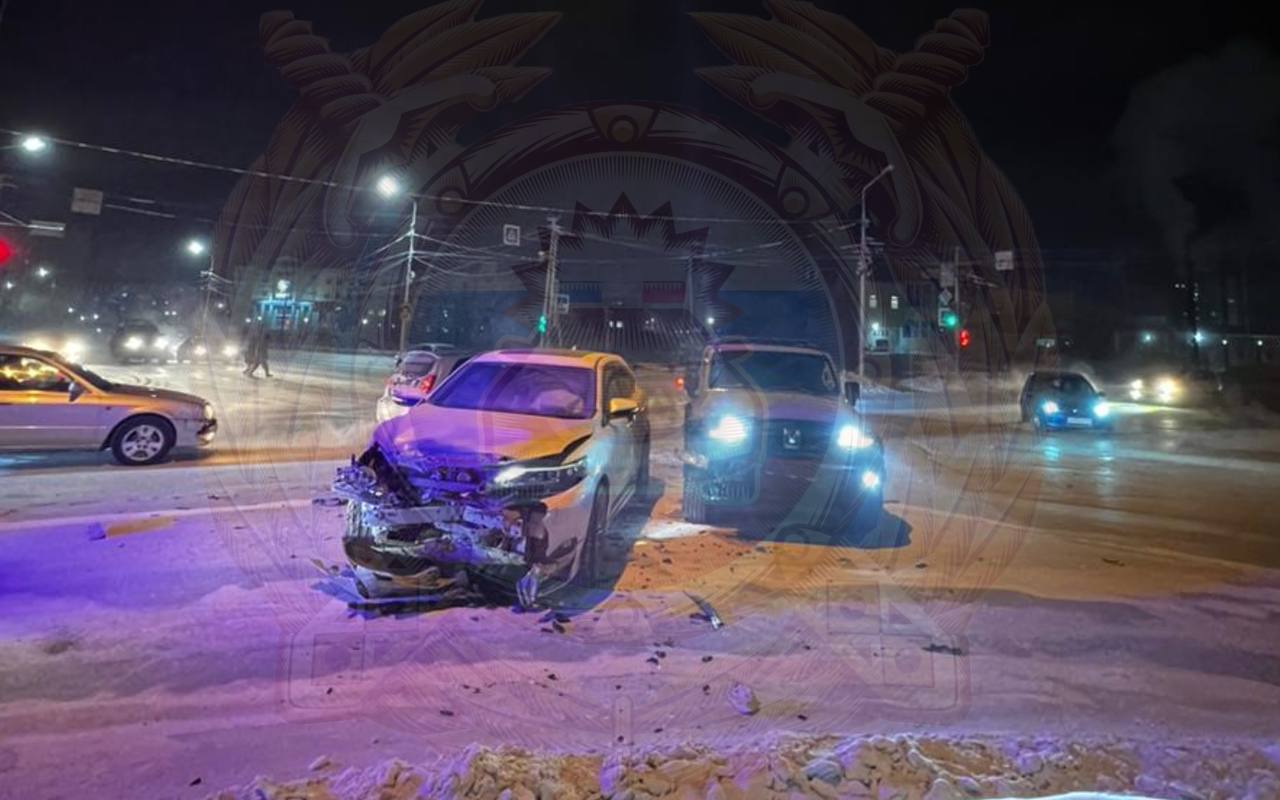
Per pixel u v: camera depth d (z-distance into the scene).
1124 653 4.08
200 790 2.60
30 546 5.38
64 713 3.09
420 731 3.08
